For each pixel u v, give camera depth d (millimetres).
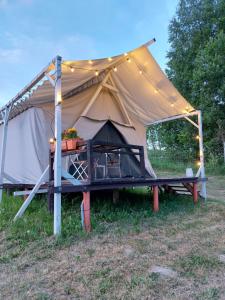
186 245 3398
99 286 2352
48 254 3039
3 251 3195
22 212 4352
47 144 5824
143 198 6477
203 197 6664
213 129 13883
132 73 6137
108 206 5215
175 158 16531
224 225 4426
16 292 2303
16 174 6332
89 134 6328
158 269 2686
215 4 14922
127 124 7281
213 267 2760
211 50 13219
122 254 3047
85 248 3207
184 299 2164
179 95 6297
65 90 5875
